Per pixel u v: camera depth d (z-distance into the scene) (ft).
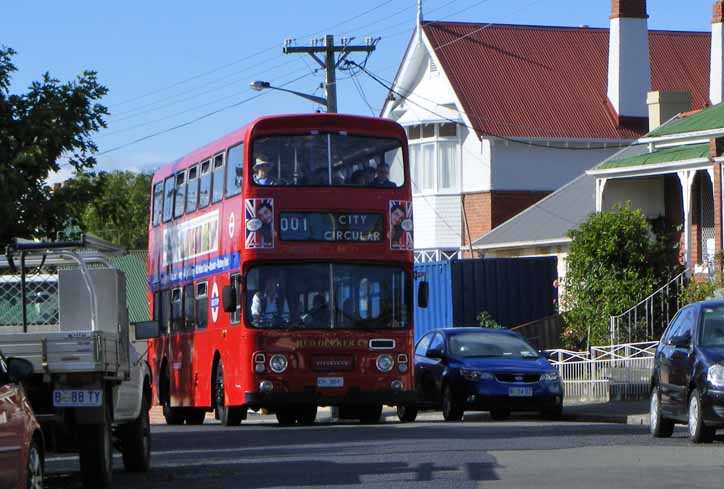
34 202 102.58
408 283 106.42
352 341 104.73
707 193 156.04
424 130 229.25
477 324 170.30
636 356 135.85
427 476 63.67
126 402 67.36
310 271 104.68
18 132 103.24
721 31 213.87
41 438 53.21
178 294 127.54
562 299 153.89
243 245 104.17
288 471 67.97
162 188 136.26
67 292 67.62
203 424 130.93
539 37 238.48
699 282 142.72
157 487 62.59
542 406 113.50
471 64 230.07
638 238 148.56
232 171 108.88
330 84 158.61
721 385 76.84
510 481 60.75
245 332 103.96
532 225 196.34
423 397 120.67
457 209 226.79
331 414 140.97
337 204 105.09
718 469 64.54
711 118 156.66
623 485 58.23
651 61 241.14
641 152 188.65
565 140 224.12
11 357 54.49
